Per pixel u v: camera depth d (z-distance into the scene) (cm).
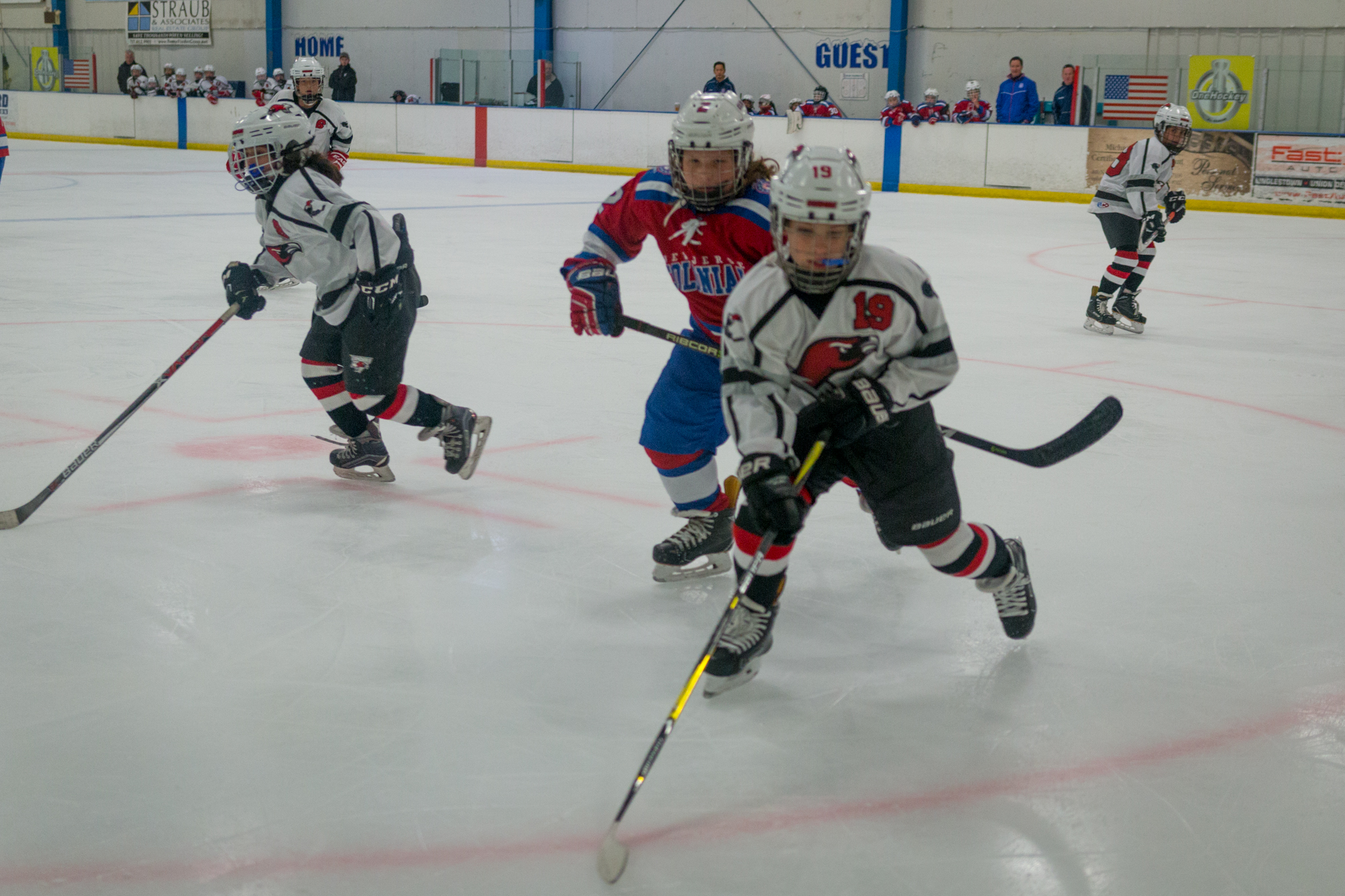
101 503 360
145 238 1046
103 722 229
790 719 237
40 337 604
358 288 350
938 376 224
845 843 195
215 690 244
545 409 488
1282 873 188
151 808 200
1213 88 1595
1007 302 812
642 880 184
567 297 784
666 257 284
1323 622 288
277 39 2602
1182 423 486
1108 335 697
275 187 347
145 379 521
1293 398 537
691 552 309
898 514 245
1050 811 205
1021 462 259
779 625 284
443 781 211
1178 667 262
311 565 315
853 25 2028
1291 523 362
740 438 223
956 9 1950
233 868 185
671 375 299
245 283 362
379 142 2245
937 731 233
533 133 2067
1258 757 224
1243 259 1073
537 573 315
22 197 1387
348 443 387
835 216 202
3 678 246
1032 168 1666
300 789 207
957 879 185
